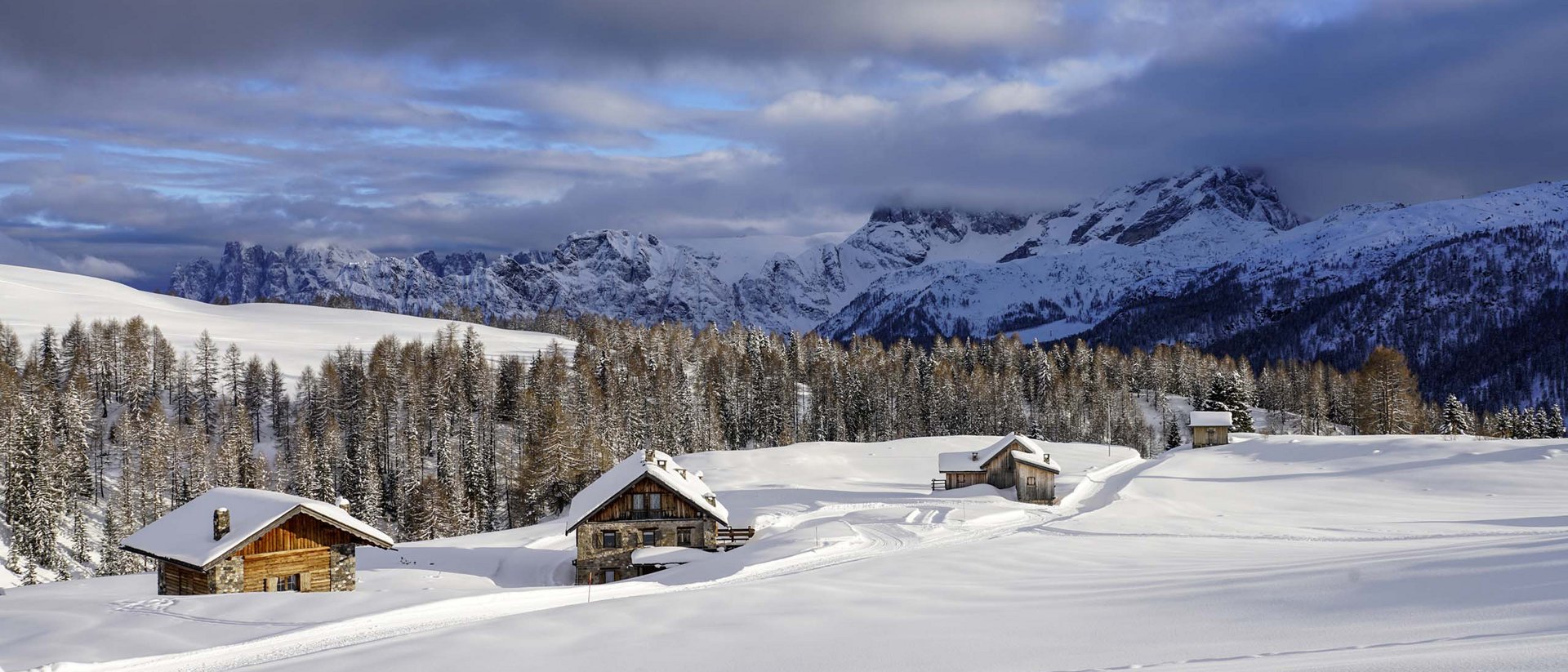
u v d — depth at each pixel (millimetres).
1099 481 100625
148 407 154875
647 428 143625
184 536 41438
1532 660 11102
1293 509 70125
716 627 23047
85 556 101812
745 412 172250
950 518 64812
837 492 92375
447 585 48219
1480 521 55969
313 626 27422
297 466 123562
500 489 127000
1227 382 165000
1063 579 30328
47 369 162125
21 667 24281
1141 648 17250
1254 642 16766
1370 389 158500
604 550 56469
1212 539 46688
